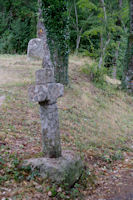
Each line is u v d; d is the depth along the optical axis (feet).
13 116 22.89
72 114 27.61
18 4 80.79
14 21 82.99
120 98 39.83
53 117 14.34
